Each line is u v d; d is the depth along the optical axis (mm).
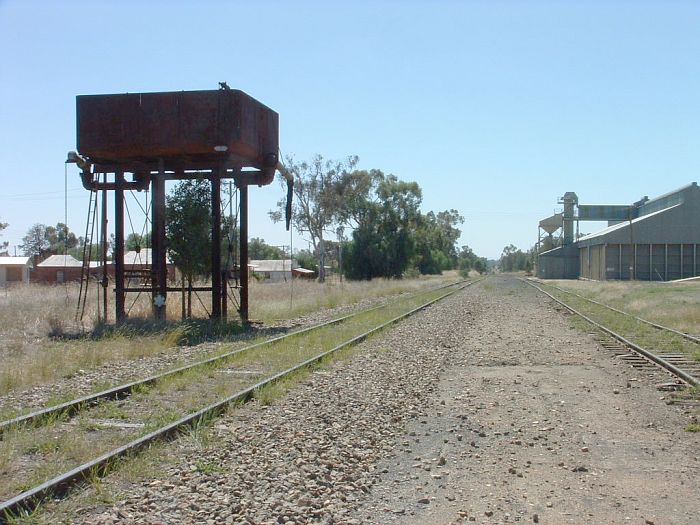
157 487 6980
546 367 15633
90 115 23234
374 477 7625
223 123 22641
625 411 10859
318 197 82812
